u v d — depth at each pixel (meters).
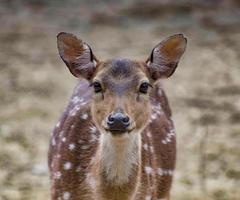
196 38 23.58
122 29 24.72
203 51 22.11
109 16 26.11
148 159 9.79
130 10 26.59
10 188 13.18
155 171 10.07
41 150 14.80
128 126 8.68
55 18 25.91
